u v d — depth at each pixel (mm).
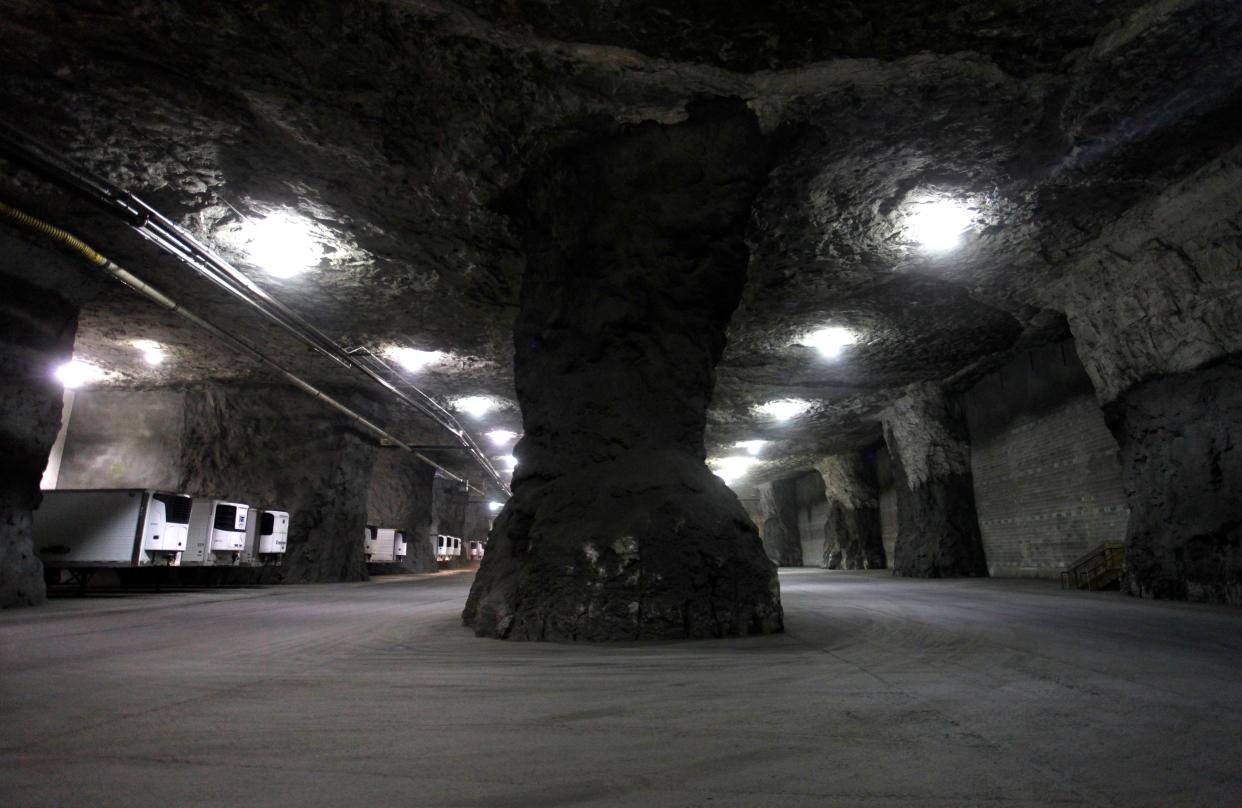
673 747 3646
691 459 9320
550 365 10070
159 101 9430
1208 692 4969
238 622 10375
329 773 3248
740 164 9750
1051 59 8812
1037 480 20391
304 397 24641
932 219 12461
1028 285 15398
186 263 13383
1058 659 6414
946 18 8156
